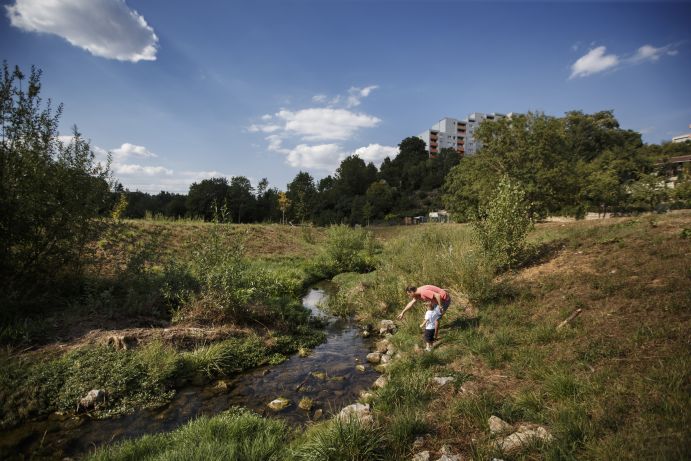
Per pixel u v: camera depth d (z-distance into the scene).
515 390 4.68
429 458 3.55
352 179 81.19
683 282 6.28
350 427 3.79
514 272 10.05
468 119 117.19
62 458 4.20
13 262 7.34
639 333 5.12
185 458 3.56
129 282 8.87
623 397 3.83
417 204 71.19
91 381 5.60
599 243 10.34
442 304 6.93
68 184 7.88
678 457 2.80
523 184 16.61
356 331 9.76
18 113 7.57
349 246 21.00
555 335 5.88
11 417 4.84
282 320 9.41
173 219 22.22
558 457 3.19
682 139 63.34
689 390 3.65
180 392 5.99
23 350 6.09
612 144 41.50
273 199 72.69
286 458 3.73
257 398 5.81
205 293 8.67
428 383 5.23
